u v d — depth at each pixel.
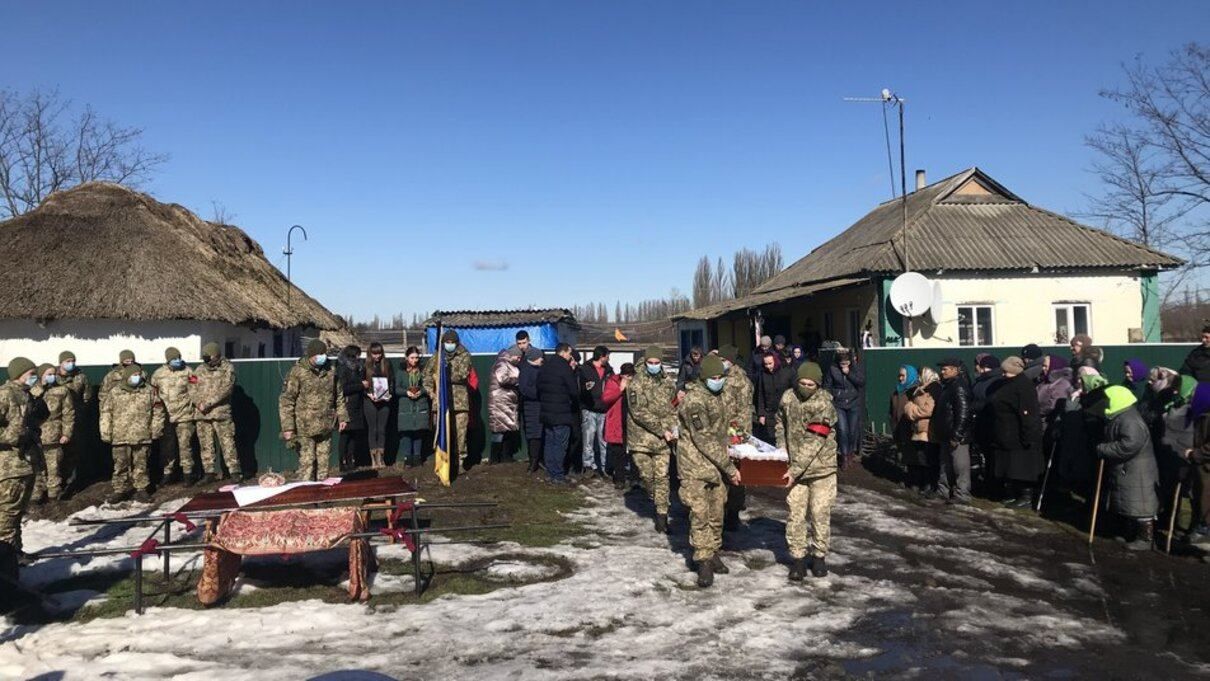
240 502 6.36
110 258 18.05
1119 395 7.50
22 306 16.25
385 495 6.48
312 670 4.80
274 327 21.09
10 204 34.03
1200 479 7.25
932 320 17.41
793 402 6.64
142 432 9.90
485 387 12.50
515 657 5.02
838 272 19.66
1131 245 18.50
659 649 5.15
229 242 23.55
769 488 10.92
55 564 7.12
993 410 9.22
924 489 10.34
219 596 6.10
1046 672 4.84
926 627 5.55
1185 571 6.87
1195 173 25.05
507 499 9.68
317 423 9.82
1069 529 8.31
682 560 7.16
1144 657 5.07
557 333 30.36
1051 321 17.86
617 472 10.37
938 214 20.27
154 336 17.52
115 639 5.34
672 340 56.00
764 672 4.81
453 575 6.75
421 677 4.71
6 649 5.17
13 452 6.33
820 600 6.10
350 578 6.07
